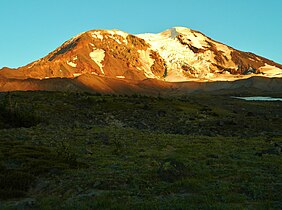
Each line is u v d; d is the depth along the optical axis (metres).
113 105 77.50
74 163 24.36
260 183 19.88
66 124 55.03
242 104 160.25
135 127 59.59
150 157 27.81
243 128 60.88
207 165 24.81
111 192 18.12
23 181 20.00
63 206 16.23
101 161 26.09
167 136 42.91
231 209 15.12
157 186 19.28
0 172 21.38
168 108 80.88
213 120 69.88
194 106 91.31
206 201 16.52
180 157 27.56
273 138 46.34
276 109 134.50
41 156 25.67
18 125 47.66
